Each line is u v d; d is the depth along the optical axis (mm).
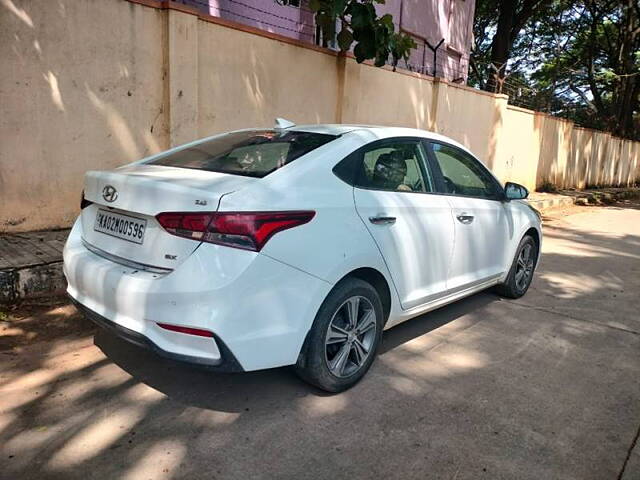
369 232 3305
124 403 3082
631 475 2686
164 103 6184
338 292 3139
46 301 4391
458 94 11406
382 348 4059
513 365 3889
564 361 4008
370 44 7129
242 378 3428
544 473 2664
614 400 3443
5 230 5285
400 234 3564
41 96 5273
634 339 4539
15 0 4953
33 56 5148
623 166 24281
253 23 9547
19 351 3645
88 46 5492
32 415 2928
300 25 10422
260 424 2945
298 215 2900
